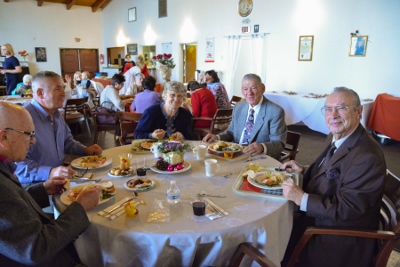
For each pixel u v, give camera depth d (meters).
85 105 5.12
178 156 1.66
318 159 1.63
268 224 1.17
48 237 0.97
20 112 1.13
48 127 1.83
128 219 1.14
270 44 6.55
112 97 4.68
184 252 1.07
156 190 1.41
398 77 4.99
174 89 2.27
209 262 1.12
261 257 1.06
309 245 1.37
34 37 10.41
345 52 5.51
